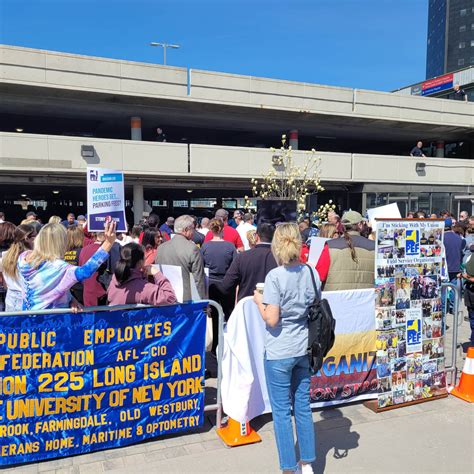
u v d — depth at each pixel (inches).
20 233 173.0
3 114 829.2
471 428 154.0
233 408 144.8
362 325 172.6
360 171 887.1
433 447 140.7
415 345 173.8
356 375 173.3
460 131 1067.3
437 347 179.0
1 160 639.8
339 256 176.6
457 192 970.7
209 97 789.9
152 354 141.3
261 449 139.6
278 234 121.5
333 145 1241.4
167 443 143.2
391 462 132.0
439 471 127.6
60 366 130.4
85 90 704.4
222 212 329.1
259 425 156.7
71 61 693.3
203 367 149.1
